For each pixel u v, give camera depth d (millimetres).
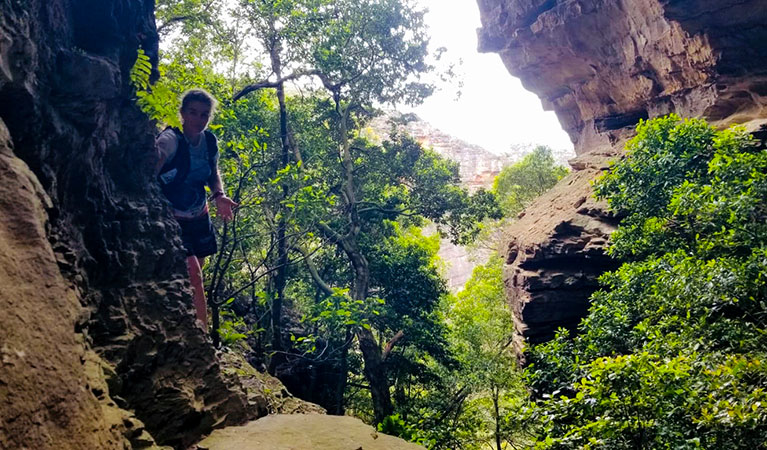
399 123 18812
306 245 13289
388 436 3445
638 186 9430
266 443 2998
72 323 1805
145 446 2270
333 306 7668
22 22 2186
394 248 17312
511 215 27703
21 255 1733
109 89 2699
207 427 3125
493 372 17875
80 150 2678
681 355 5723
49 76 2457
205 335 3551
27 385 1461
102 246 2863
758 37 12320
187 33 10516
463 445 17250
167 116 3326
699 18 12766
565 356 8430
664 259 7906
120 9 3109
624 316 7875
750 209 6910
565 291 13461
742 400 4656
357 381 16172
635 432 4953
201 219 4113
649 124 10211
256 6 10734
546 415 5715
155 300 3168
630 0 14609
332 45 13773
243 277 10211
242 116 9992
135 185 3387
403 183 18188
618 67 16875
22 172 1960
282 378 12375
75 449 1548
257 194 7625
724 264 6480
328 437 3201
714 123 13336
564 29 17156
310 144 15023
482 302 23016
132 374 2721
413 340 14938
